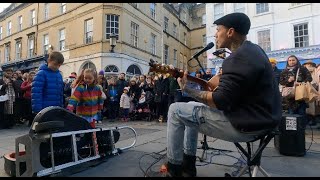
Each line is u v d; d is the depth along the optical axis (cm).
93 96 376
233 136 195
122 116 882
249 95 183
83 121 294
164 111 838
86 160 285
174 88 769
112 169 277
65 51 1848
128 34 1714
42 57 1866
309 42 1536
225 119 194
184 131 230
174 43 2528
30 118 757
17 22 2375
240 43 207
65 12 1866
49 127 231
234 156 329
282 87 554
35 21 2166
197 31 2977
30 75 748
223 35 208
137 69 1819
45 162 254
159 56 2156
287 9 1628
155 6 2136
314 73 640
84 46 1711
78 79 371
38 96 359
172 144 221
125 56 1644
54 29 1962
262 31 1730
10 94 699
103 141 328
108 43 1606
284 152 351
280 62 1506
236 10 1844
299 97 501
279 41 1650
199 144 410
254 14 1758
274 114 183
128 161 310
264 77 182
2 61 2597
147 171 266
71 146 279
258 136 190
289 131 349
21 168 246
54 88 379
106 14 1630
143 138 475
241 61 178
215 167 283
